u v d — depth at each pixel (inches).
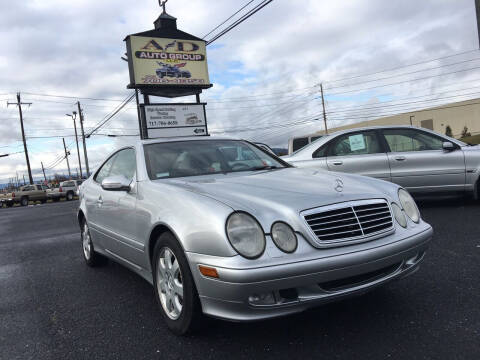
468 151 267.4
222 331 113.3
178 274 110.8
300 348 101.8
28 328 128.3
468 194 275.1
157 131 858.1
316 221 100.5
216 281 94.7
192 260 100.3
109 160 183.3
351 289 100.4
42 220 482.0
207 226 98.2
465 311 115.0
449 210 265.3
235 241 94.5
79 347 112.2
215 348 104.9
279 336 108.7
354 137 283.6
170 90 885.2
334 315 119.3
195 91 912.3
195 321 105.3
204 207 103.0
